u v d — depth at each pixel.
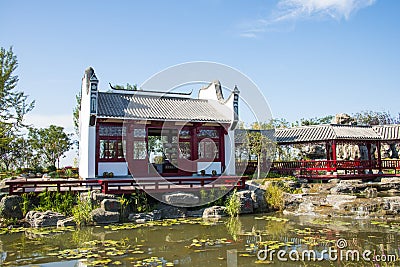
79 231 13.74
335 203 18.25
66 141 37.84
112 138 21.47
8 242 12.01
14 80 31.39
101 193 16.52
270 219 16.48
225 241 12.10
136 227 14.52
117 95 24.41
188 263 9.62
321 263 9.49
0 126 29.81
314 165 28.03
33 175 27.14
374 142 29.56
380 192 22.20
